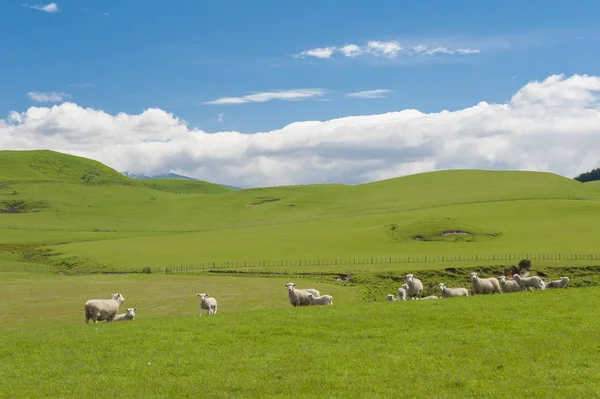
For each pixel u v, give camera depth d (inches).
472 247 5221.5
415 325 1206.9
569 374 876.6
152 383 881.5
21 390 861.8
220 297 3085.6
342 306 1510.8
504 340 1063.6
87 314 1625.2
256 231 6845.5
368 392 823.7
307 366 945.5
